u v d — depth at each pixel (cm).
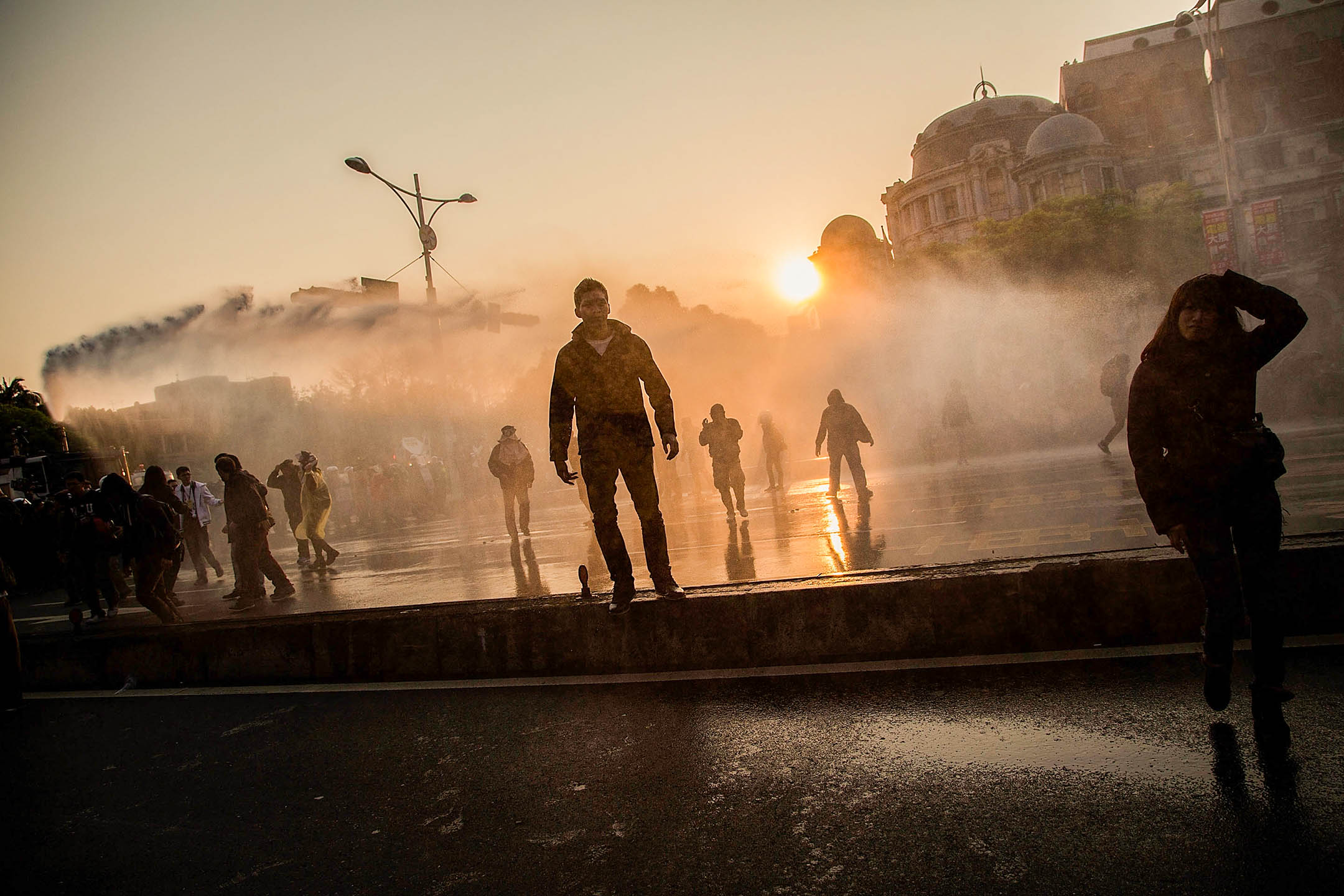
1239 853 257
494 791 382
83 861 359
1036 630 488
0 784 482
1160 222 4328
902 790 329
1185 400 341
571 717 475
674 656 544
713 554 998
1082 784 315
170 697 648
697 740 412
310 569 1453
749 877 278
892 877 267
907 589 507
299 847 347
